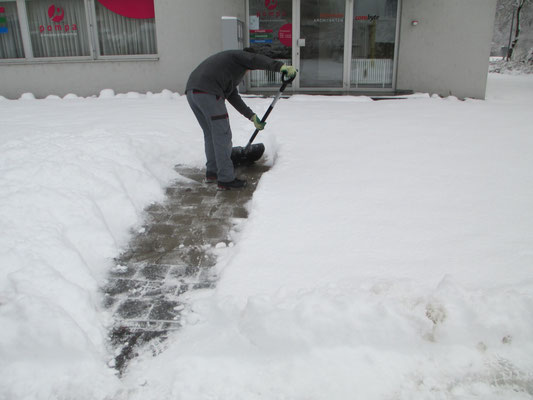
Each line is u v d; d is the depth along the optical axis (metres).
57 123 5.85
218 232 3.23
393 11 8.70
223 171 3.94
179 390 1.83
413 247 2.75
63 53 9.59
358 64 9.08
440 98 8.51
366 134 5.30
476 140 4.96
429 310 2.10
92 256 2.82
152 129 5.26
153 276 2.68
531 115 6.45
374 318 2.07
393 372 1.89
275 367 1.91
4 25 9.51
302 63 9.20
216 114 3.76
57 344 2.01
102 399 1.82
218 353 1.99
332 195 3.55
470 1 8.24
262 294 2.32
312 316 2.08
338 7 8.82
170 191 3.99
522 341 2.01
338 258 2.67
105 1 9.15
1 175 3.26
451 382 1.85
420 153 4.53
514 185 3.65
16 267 2.41
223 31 8.27
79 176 3.40
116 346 2.12
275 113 6.65
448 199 3.42
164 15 8.88
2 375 1.88
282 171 4.10
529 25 22.91
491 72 19.20
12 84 9.45
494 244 2.75
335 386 1.83
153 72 9.19
